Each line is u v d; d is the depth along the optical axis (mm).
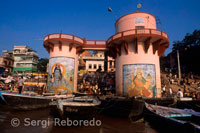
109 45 18781
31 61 44875
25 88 20438
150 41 16469
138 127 8523
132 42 16797
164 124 7617
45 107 12977
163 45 17141
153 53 16672
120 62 17641
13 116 9812
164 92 17453
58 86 18500
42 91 16000
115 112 10844
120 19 19234
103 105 12656
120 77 17266
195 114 8273
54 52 19641
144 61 16031
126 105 9883
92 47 21078
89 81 25938
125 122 9594
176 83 23641
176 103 13539
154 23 18719
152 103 12742
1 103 10641
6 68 41688
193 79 27000
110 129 7980
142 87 15398
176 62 38750
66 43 19656
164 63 44000
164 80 24250
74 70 20172
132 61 16391
